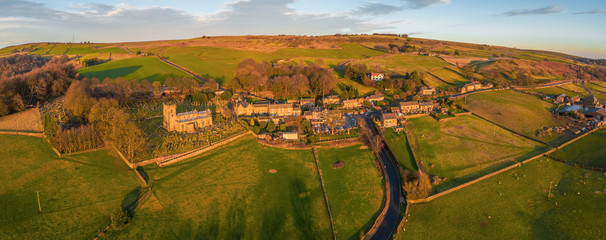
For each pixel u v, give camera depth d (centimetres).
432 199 11931
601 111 19638
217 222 10219
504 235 10212
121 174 12112
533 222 10794
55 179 11488
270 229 10125
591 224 10562
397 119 18988
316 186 12469
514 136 17462
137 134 13475
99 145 13888
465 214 11131
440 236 10112
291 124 17950
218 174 12738
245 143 15425
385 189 12444
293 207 11188
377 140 16000
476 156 15238
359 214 11019
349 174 13288
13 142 13600
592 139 16725
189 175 12488
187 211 10538
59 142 12975
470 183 12912
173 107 15675
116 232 9450
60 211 10056
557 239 10044
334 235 9975
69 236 9212
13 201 10244
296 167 13675
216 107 19900
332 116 18438
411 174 13238
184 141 14912
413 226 10500
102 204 10512
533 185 12862
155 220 10031
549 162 14638
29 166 12106
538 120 19512
